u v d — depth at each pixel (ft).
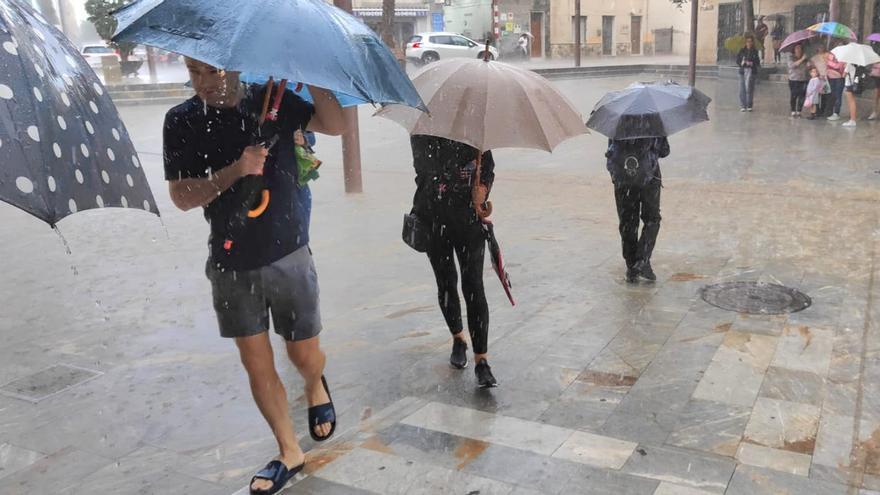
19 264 25.98
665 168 39.73
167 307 21.13
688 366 15.24
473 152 13.73
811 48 59.06
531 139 12.82
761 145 45.91
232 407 14.85
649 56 154.92
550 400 13.99
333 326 18.83
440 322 18.81
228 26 8.55
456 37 113.39
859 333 16.62
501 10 136.67
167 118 10.23
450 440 12.50
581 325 17.84
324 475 11.50
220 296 10.66
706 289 20.13
